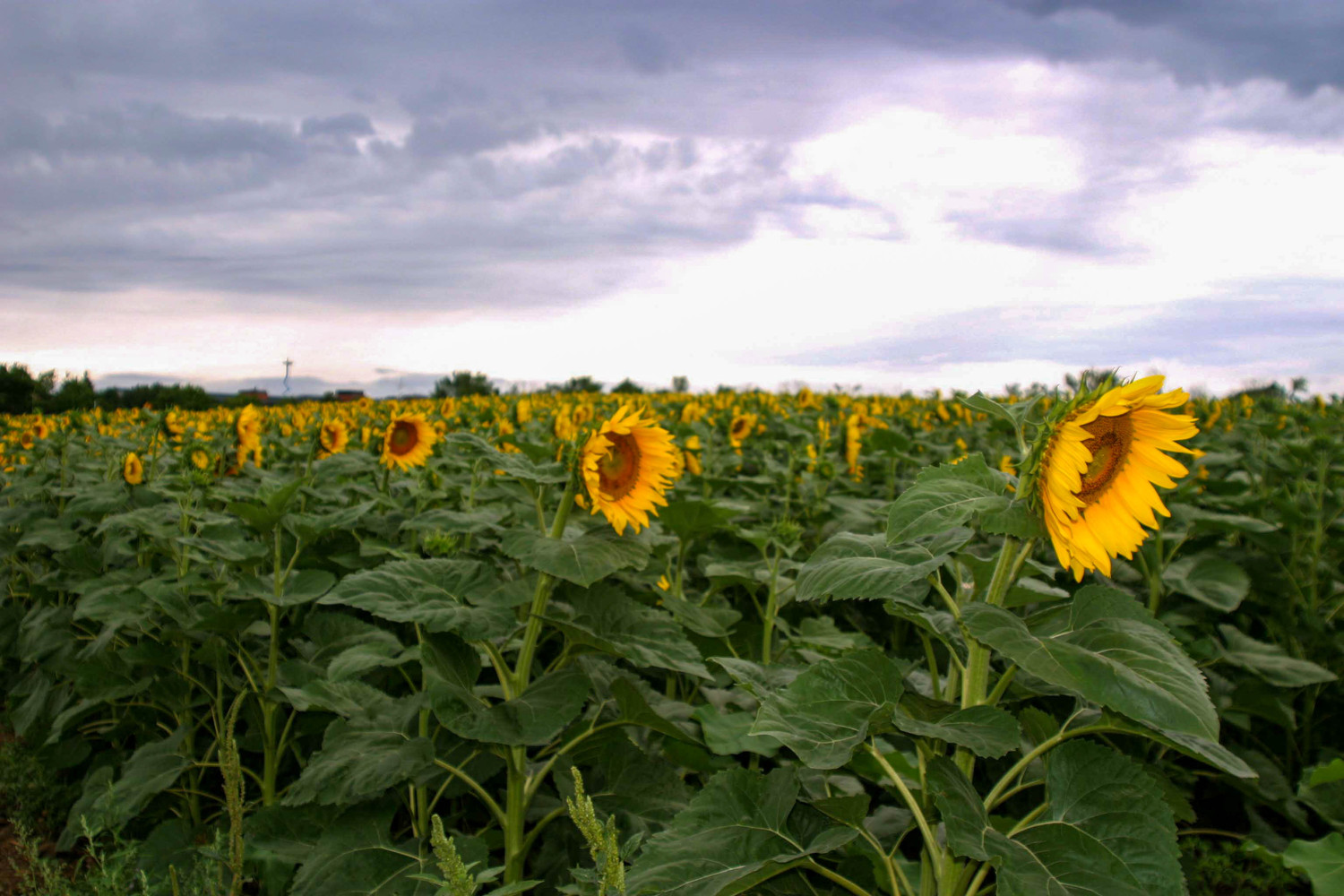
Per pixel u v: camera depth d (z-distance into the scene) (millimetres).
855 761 2723
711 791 2291
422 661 3070
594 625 3078
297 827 3346
